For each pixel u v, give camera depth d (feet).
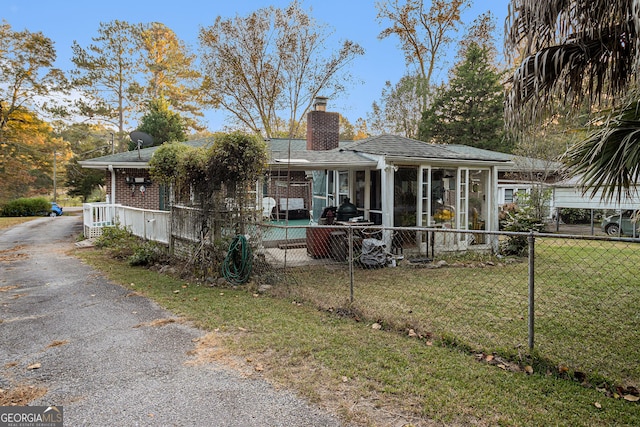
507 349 11.96
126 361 11.73
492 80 73.67
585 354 11.85
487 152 60.23
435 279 22.85
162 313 16.38
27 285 21.90
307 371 10.88
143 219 34.65
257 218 22.97
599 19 10.71
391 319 14.70
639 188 32.89
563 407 9.00
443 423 8.40
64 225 62.03
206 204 23.95
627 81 11.30
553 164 51.03
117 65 94.32
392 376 10.48
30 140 96.53
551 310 16.56
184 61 80.79
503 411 8.83
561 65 11.23
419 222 30.99
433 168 32.22
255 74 60.95
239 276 21.58
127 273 24.81
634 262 28.45
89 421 8.63
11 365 11.54
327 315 15.83
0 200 98.12
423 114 79.66
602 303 17.65
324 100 43.98
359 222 29.55
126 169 44.47
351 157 30.89
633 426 8.23
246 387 10.07
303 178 49.16
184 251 26.55
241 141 21.95
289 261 27.73
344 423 8.45
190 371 11.04
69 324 15.14
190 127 96.32
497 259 30.14
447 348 12.40
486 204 34.19
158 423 8.54
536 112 12.35
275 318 15.46
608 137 10.82
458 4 76.23
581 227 55.16
